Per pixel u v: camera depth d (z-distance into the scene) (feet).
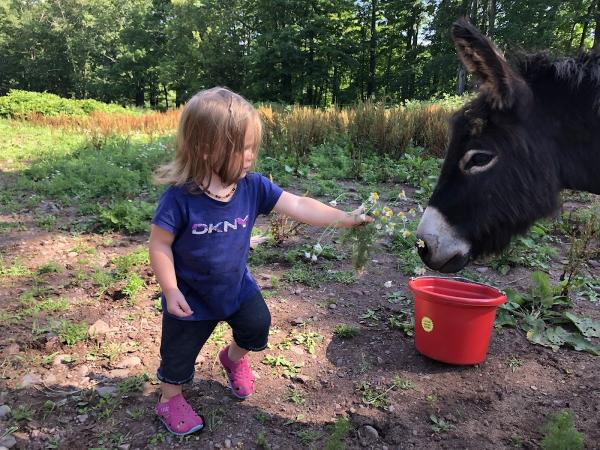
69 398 8.10
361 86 137.49
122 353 9.44
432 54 121.49
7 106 69.00
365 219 7.74
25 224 18.40
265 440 7.20
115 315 10.95
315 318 10.98
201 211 6.59
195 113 6.23
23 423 7.47
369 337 10.25
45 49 170.19
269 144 31.73
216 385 8.58
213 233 6.69
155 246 6.59
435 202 8.10
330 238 16.29
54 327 10.23
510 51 8.43
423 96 121.08
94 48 166.20
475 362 9.20
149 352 9.50
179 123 6.50
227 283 7.02
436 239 7.97
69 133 47.93
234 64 130.21
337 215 7.56
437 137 30.96
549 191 8.07
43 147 38.06
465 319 8.77
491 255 8.71
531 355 9.79
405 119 32.78
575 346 10.01
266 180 7.52
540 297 11.55
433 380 8.84
